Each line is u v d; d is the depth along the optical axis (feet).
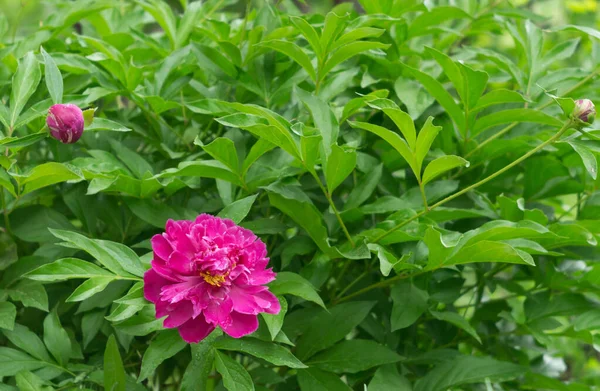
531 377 3.97
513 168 3.84
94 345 3.51
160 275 2.70
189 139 3.95
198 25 4.15
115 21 4.40
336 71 3.86
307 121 3.57
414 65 4.13
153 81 3.94
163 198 3.78
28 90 3.19
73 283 3.53
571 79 3.82
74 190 3.51
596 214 3.79
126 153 3.51
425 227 3.23
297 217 3.21
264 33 3.81
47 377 3.14
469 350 4.39
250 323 2.73
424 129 2.90
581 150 3.01
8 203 3.50
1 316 3.12
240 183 3.26
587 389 3.87
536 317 3.75
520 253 2.91
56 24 4.03
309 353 3.25
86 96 3.47
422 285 3.43
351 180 3.82
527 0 6.04
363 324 3.59
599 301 3.82
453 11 3.84
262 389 3.26
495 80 4.02
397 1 3.89
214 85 4.01
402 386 3.27
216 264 2.64
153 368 2.85
